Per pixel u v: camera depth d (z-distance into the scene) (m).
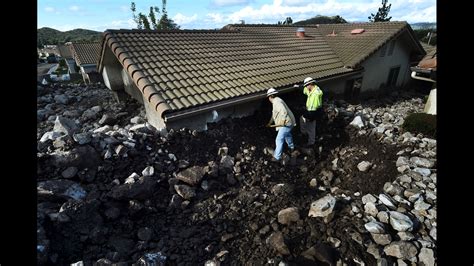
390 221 4.26
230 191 5.06
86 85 13.02
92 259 3.47
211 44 9.30
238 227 4.31
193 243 3.93
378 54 12.25
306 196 5.16
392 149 6.28
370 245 3.88
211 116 6.63
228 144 6.21
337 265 3.67
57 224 3.62
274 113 6.09
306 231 4.21
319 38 14.05
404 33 12.76
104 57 8.35
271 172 5.79
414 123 7.01
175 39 8.69
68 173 4.34
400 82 14.77
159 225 4.20
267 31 12.79
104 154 4.85
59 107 9.55
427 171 5.28
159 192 4.72
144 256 3.48
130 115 8.15
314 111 6.43
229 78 7.64
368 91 12.88
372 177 5.56
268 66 9.13
